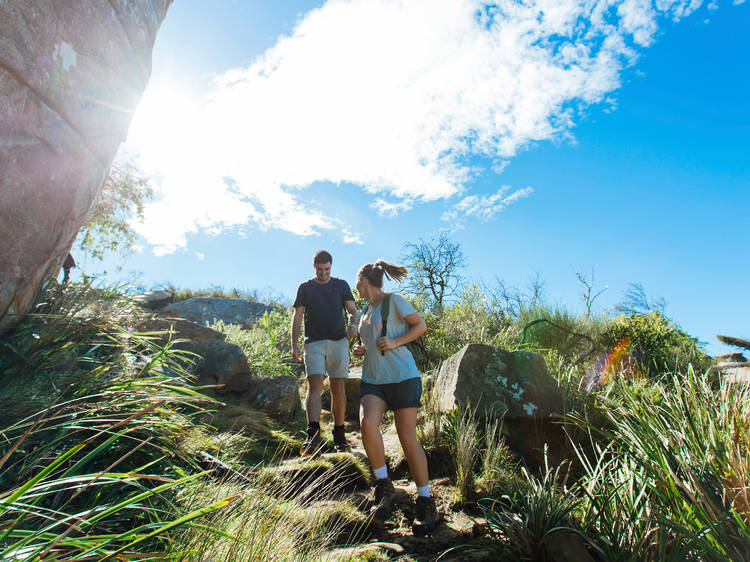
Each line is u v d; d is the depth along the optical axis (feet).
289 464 11.62
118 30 8.35
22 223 7.07
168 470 8.30
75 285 11.69
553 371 17.46
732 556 6.30
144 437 8.34
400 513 10.29
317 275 15.21
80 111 7.65
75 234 9.04
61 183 7.59
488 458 11.69
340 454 12.32
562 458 12.70
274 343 27.37
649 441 9.04
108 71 8.26
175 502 7.40
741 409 8.99
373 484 11.73
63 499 6.73
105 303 12.39
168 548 5.98
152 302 42.06
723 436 8.24
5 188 6.56
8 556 4.04
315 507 9.07
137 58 9.17
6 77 6.20
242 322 43.98
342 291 15.48
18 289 7.75
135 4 8.82
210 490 7.97
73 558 4.08
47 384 8.35
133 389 9.00
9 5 6.08
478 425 13.50
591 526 7.97
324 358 14.61
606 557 7.27
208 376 16.53
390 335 10.89
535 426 13.46
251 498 7.70
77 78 7.46
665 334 24.18
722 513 6.68
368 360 11.09
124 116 9.13
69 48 7.21
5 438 6.49
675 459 8.16
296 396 17.62
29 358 8.28
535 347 23.03
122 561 4.40
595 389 16.10
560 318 24.68
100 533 6.28
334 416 14.56
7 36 6.11
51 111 7.04
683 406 9.69
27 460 6.61
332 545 8.26
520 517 8.50
